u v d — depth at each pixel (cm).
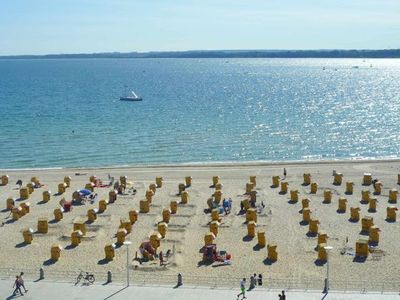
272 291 3195
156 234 4031
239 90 19262
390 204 5128
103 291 3222
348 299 3067
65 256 3894
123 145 8650
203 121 11019
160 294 3175
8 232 4431
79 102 14788
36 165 7475
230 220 4672
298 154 8112
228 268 3641
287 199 5291
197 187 5784
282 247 4022
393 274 3491
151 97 16262
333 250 3928
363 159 7294
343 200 4906
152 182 6034
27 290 3231
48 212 4975
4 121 11112
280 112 12675
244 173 6425
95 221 4669
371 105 14275
